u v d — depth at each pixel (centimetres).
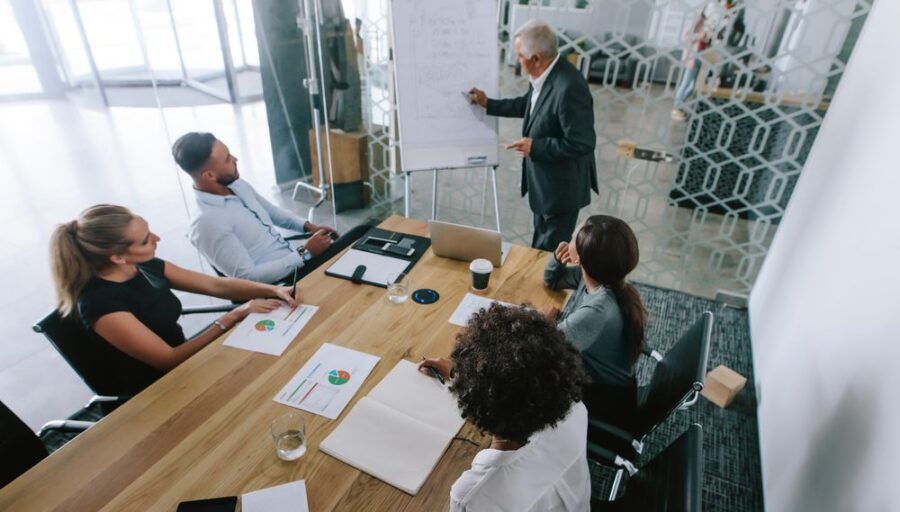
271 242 229
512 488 81
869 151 171
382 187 385
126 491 106
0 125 548
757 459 201
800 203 243
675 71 263
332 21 335
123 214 151
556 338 88
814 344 173
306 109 400
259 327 159
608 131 293
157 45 653
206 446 117
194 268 312
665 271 315
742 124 263
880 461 110
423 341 155
